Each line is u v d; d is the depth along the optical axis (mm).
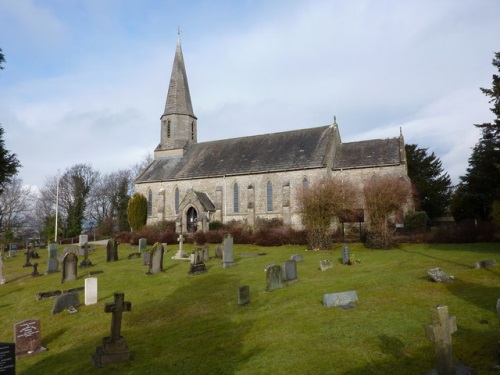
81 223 68625
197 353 8547
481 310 9211
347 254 18531
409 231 26656
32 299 16156
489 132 25562
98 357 8586
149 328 11281
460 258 17750
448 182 50156
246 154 43406
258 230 31188
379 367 6797
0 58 20812
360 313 9938
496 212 21844
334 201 24953
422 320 8984
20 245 49312
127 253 29672
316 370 6945
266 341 8672
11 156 24422
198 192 41344
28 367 9250
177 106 48844
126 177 75500
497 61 23312
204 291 14930
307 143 41094
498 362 6406
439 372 5992
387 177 26891
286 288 13914
